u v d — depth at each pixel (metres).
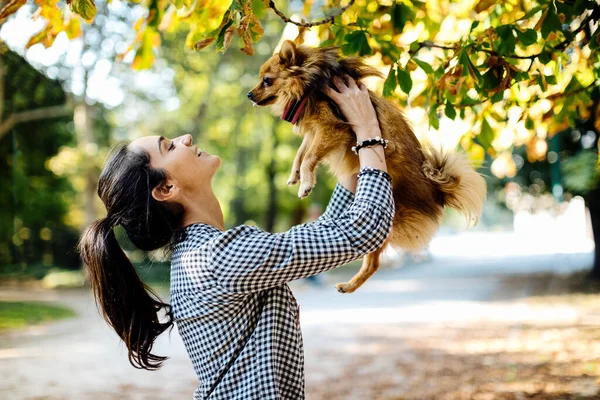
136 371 6.88
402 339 8.47
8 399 5.66
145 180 2.11
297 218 26.94
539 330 8.45
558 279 16.08
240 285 1.84
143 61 3.70
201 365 1.95
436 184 2.65
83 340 9.21
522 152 16.41
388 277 21.11
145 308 2.20
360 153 2.12
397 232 2.69
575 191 15.19
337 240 1.86
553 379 5.73
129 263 2.19
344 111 2.22
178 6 3.30
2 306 13.12
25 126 18.72
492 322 9.52
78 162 19.12
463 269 23.31
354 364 6.98
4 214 20.41
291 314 1.99
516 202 21.34
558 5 2.89
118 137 21.22
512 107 4.25
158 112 21.31
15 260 24.59
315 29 3.78
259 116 21.91
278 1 19.09
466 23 4.43
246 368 1.89
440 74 3.21
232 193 25.52
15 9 2.92
